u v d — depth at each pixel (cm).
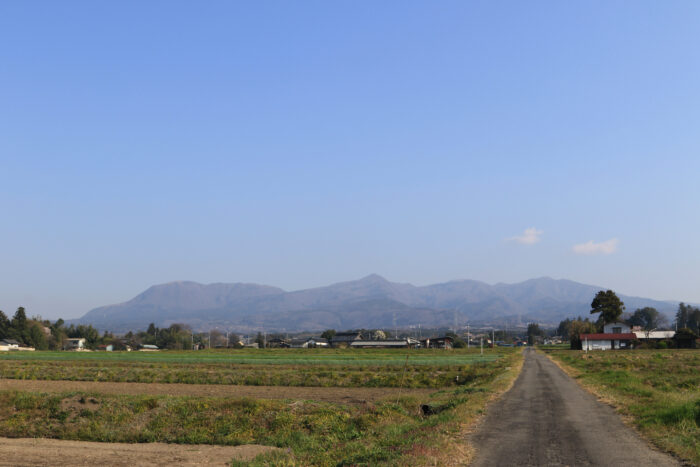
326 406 3303
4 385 6062
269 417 3148
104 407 3588
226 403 3391
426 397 4066
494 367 7825
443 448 1756
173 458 2470
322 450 2202
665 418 2222
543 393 3647
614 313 17425
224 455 2522
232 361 10762
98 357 12600
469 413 2597
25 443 2983
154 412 3434
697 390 3894
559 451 1778
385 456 1734
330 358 12106
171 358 12156
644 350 13700
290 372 7681
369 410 3062
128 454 2578
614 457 1680
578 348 15825
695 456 1625
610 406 2922
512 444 1902
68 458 2497
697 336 14488
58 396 3806
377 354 14675
